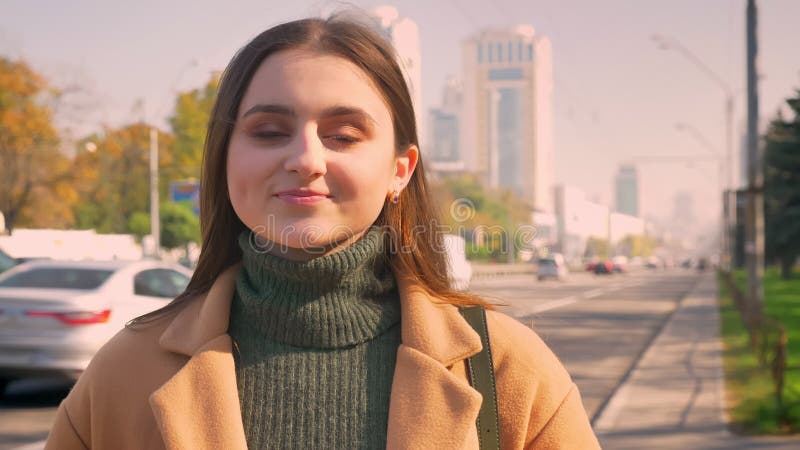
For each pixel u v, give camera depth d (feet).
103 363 4.16
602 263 281.13
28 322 27.20
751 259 66.23
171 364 4.05
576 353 49.88
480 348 4.05
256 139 4.01
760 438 25.17
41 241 128.88
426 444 3.80
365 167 3.98
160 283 31.45
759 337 46.32
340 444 3.98
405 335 4.09
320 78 3.93
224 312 4.11
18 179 128.26
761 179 65.10
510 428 4.06
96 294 28.19
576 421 4.18
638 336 60.39
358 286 4.15
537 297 111.45
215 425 3.79
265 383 4.06
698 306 98.58
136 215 154.92
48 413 26.91
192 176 145.69
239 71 4.06
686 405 31.22
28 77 124.77
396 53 4.33
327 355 4.12
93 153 139.23
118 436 4.07
